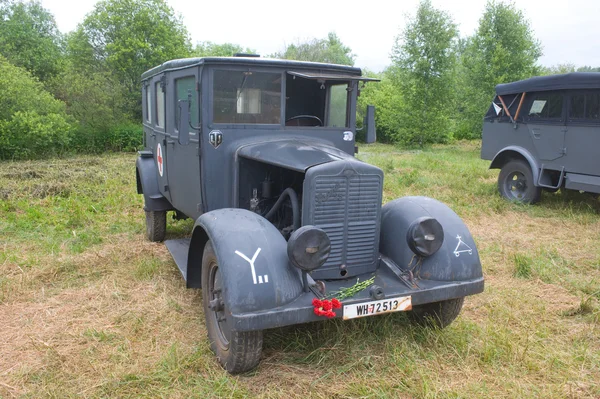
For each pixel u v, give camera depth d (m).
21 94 15.05
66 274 5.02
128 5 21.98
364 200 3.54
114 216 7.49
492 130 9.62
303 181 3.63
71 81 18.23
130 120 20.64
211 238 3.21
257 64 4.17
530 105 8.83
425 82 21.78
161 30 22.06
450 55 21.69
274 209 3.95
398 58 22.25
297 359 3.39
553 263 5.50
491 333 3.77
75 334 3.74
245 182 4.17
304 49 33.34
